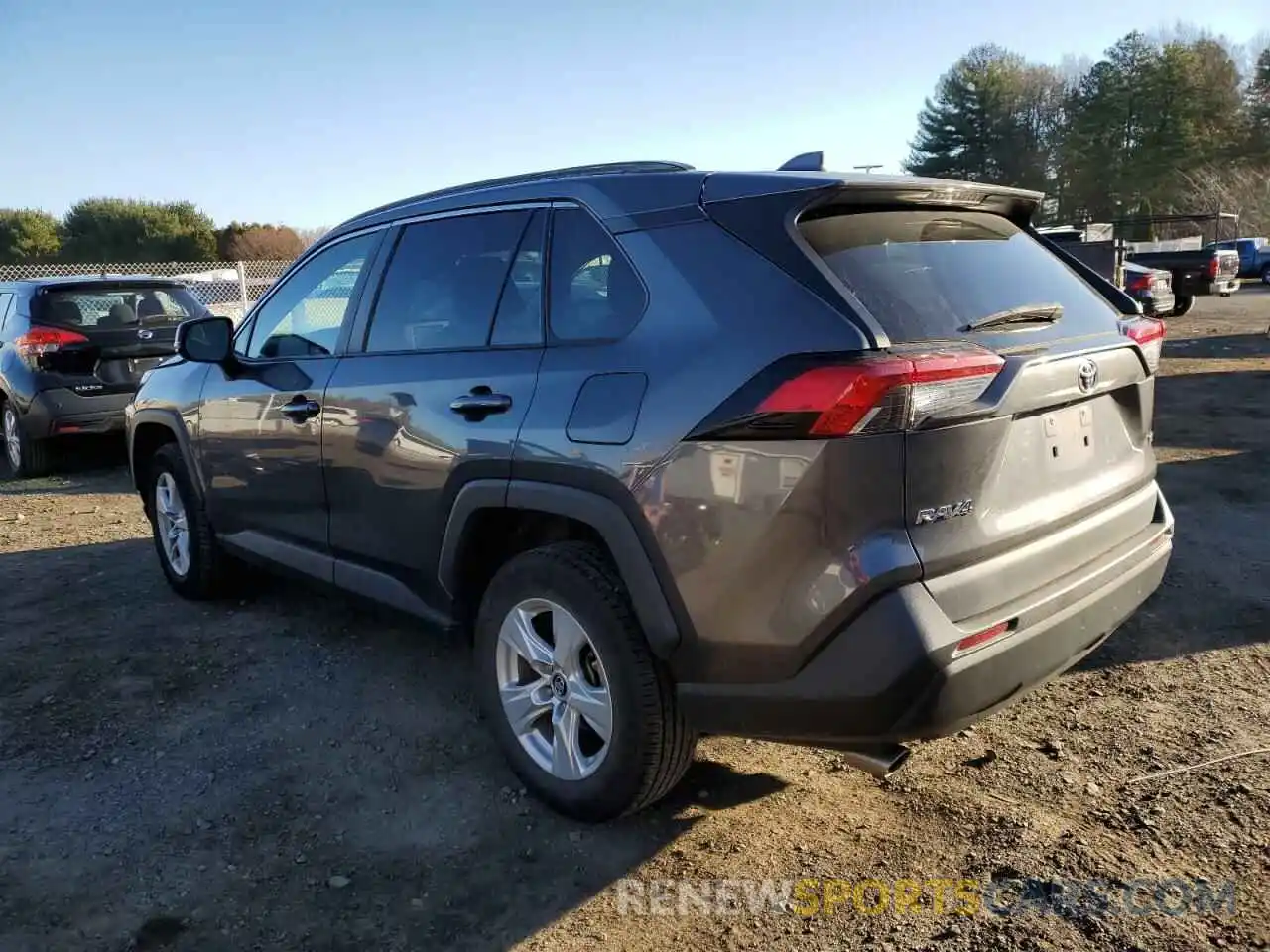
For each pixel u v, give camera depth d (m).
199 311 9.23
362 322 3.75
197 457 4.64
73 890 2.77
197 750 3.55
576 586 2.84
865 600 2.33
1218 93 63.41
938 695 2.34
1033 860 2.76
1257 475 6.98
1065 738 3.43
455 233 3.47
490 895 2.71
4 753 3.55
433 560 3.37
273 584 5.37
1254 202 50.09
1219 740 3.36
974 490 2.44
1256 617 4.39
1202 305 25.22
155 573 5.66
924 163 71.25
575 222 3.06
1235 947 2.39
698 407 2.51
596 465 2.72
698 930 2.55
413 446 3.33
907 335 2.46
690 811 3.08
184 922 2.63
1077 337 2.85
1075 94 67.31
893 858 2.80
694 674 2.62
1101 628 2.82
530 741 3.14
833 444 2.30
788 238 2.55
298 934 2.58
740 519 2.44
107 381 8.41
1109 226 37.06
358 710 3.85
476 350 3.24
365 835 3.01
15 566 5.83
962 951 2.43
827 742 2.50
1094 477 2.90
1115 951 2.40
